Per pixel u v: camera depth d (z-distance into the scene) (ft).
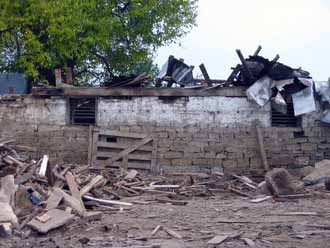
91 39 94.94
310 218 45.24
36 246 33.53
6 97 74.84
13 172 49.37
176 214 47.14
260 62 72.23
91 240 35.50
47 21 93.04
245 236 37.50
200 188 62.34
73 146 73.97
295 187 59.31
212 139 73.51
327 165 68.39
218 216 46.26
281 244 35.19
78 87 74.23
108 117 74.23
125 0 102.94
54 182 51.01
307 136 74.02
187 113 73.82
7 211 37.63
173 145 73.51
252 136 73.72
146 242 35.35
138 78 73.61
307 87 72.90
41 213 39.73
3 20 93.40
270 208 51.01
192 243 35.29
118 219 43.88
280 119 74.64
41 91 74.33
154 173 72.74
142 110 74.02
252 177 73.05
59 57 97.40
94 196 52.85
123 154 73.26
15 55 101.04
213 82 75.87
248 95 72.90
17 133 74.49
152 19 105.09
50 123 74.43
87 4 95.14
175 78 77.41
